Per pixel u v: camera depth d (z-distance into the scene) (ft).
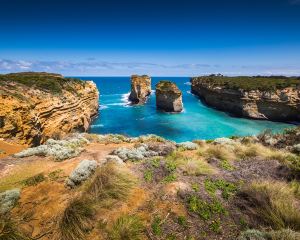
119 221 17.83
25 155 38.81
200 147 43.68
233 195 22.15
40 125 91.86
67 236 16.83
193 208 19.71
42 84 118.32
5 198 21.53
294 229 17.16
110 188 21.58
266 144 51.08
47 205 20.86
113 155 34.32
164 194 21.70
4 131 69.31
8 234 16.56
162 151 39.73
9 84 96.94
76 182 24.12
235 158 34.06
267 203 19.76
